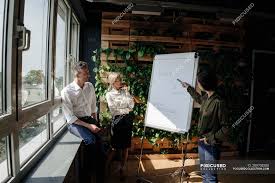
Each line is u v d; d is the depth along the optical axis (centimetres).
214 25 504
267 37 529
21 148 205
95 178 309
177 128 338
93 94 315
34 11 230
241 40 514
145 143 484
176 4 411
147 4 403
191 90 324
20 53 179
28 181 188
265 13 445
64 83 383
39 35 249
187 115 330
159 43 484
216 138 265
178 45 492
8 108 166
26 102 212
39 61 252
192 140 498
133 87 470
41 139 270
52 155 252
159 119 362
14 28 167
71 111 276
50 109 274
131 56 472
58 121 367
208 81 266
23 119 188
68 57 384
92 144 289
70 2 374
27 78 214
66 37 379
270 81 538
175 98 349
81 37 491
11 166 176
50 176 199
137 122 477
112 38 468
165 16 484
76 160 280
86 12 489
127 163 452
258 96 532
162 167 435
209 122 269
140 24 477
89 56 495
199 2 447
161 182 368
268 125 545
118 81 366
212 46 505
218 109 263
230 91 497
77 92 282
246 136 529
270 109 543
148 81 475
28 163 208
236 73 501
